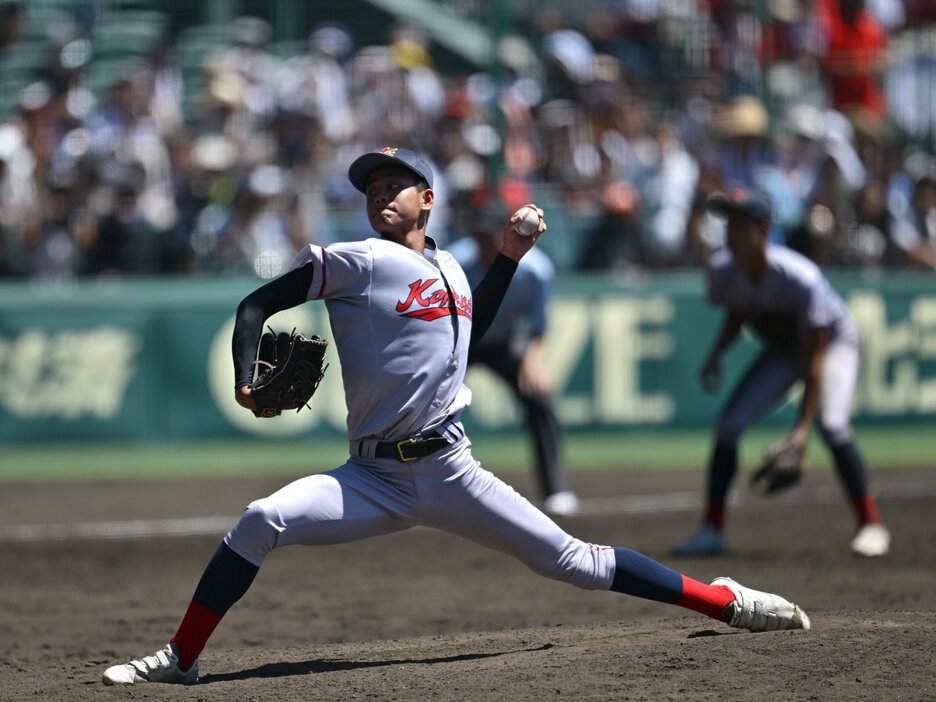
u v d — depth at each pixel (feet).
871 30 194.18
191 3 186.91
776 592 86.94
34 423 165.07
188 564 106.52
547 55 190.90
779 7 194.39
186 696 53.67
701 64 193.06
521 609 86.89
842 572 95.81
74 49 181.57
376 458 55.31
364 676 56.03
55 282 167.94
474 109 187.01
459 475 55.62
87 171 170.81
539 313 124.88
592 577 58.59
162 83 183.52
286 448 169.68
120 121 177.06
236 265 169.99
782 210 180.04
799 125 189.37
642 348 177.17
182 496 140.77
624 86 191.52
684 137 188.96
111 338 166.71
